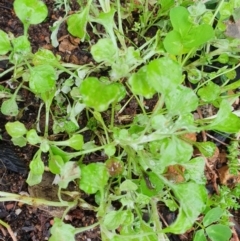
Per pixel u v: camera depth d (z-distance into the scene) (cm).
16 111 32
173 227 28
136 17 37
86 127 33
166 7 34
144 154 31
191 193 29
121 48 35
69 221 33
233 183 36
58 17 36
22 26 35
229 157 36
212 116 35
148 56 31
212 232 32
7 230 32
